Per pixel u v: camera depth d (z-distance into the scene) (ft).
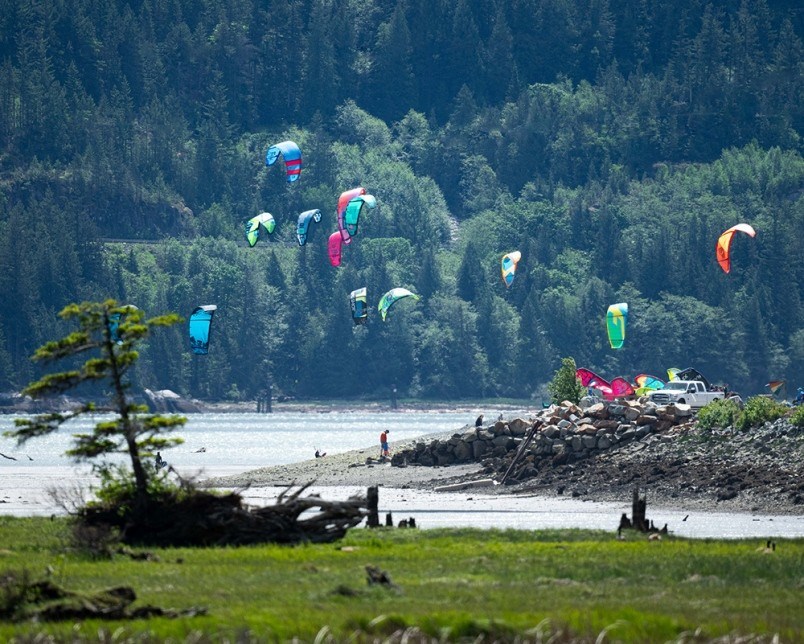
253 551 411.34
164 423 427.33
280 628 282.15
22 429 424.87
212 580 351.46
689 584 355.77
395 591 331.98
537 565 385.70
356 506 442.50
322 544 433.89
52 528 475.72
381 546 431.02
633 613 300.61
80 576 358.43
